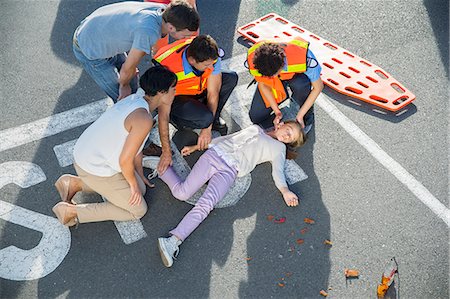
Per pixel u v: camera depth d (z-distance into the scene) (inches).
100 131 145.0
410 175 184.5
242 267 163.0
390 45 226.4
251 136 176.9
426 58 221.6
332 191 180.1
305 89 177.0
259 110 188.2
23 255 162.7
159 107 155.5
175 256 163.8
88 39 161.6
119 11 158.4
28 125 194.1
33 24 227.6
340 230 171.2
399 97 203.9
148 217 172.7
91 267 161.6
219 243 167.5
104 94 204.5
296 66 167.2
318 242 168.6
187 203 176.2
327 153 189.6
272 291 159.2
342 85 208.1
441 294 160.1
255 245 167.5
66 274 160.1
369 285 160.9
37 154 186.1
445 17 236.8
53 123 195.3
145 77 141.3
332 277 161.9
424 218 174.4
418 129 197.5
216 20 233.1
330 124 197.9
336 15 237.0
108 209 162.4
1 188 176.9
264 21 231.5
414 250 167.6
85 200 175.5
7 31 224.5
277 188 180.2
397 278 162.2
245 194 178.9
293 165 186.2
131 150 140.5
